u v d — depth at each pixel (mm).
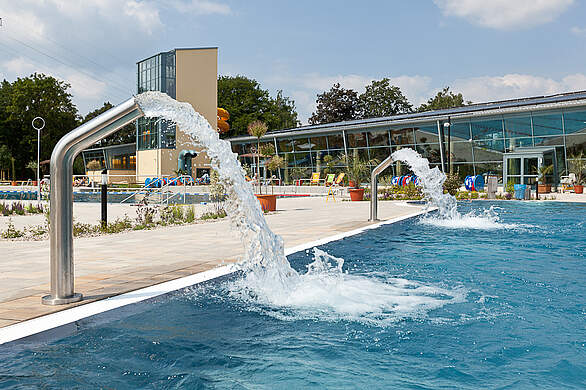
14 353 2746
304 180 39469
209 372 2543
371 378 2479
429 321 3521
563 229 9922
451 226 10406
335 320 3553
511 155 29016
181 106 4648
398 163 34188
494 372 2566
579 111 26312
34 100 57094
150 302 3939
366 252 6801
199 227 10445
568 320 3529
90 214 14023
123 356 2740
